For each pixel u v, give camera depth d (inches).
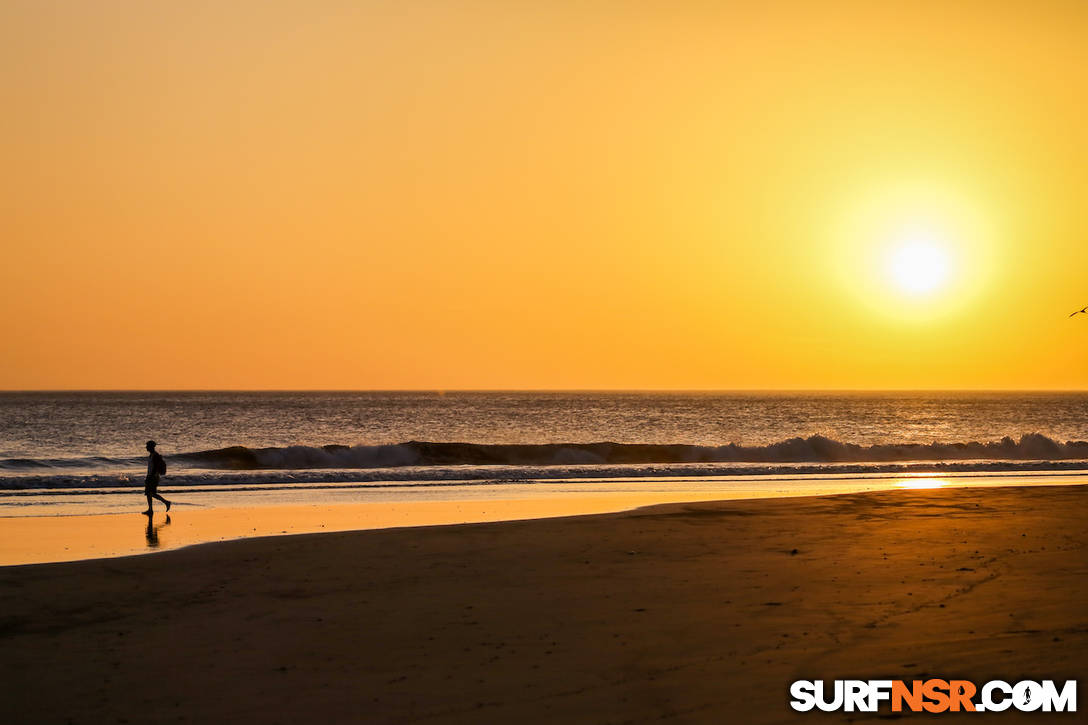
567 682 318.3
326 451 1668.3
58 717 301.1
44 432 3284.9
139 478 1216.2
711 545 610.2
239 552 608.1
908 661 326.3
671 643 362.6
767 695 295.9
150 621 426.9
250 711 301.9
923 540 615.2
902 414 5502.0
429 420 4446.4
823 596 438.3
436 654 359.9
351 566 555.8
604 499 1018.1
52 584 512.4
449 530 694.5
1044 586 449.7
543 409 6190.9
